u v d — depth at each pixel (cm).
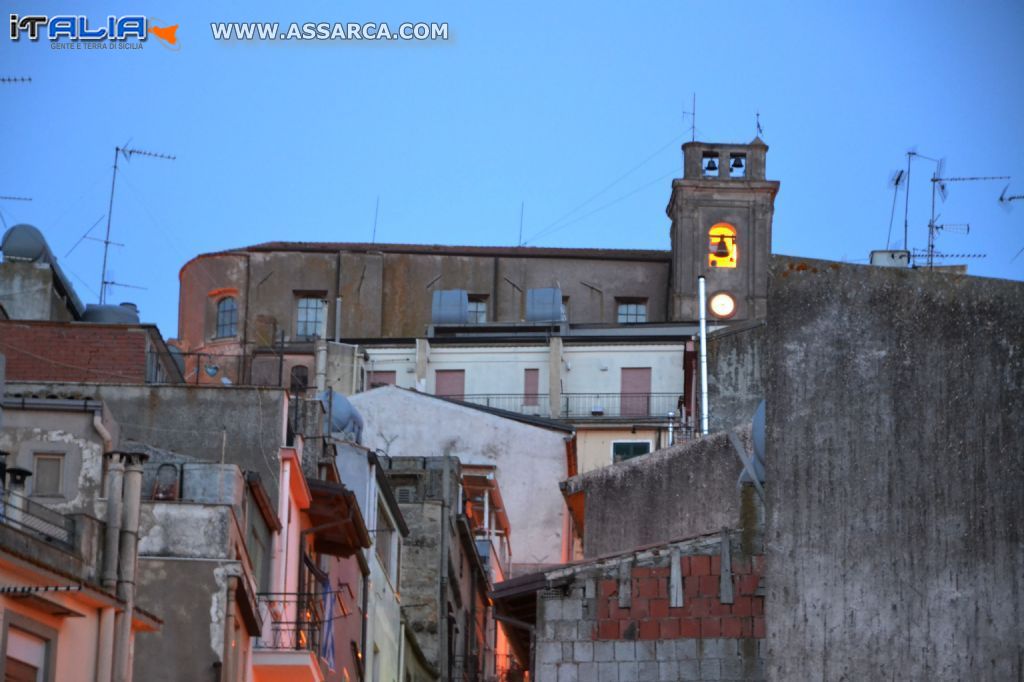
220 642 4191
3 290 7081
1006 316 3866
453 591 7900
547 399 13438
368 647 6209
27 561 3209
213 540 4250
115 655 3525
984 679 3753
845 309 3912
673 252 15138
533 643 4488
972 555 3800
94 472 4053
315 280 14962
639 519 4675
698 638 4272
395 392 11506
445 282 15075
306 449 5744
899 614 3803
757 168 15438
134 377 5762
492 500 10319
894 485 3847
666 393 13338
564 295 15138
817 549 3850
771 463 3891
